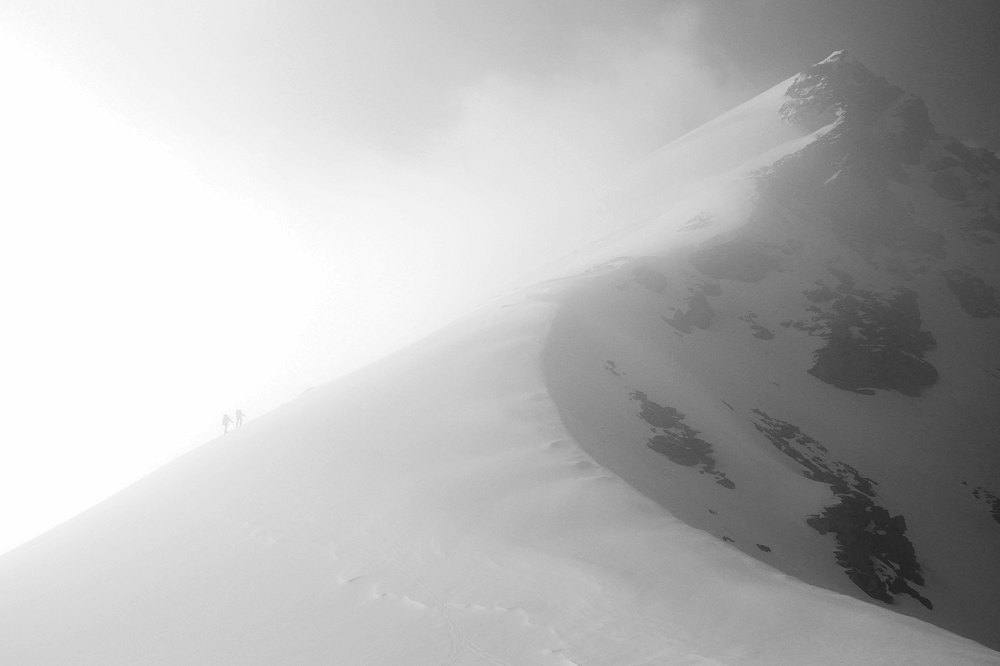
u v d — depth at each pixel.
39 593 27.97
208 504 32.38
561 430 31.27
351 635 18.52
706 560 19.47
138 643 21.28
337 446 35.00
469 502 25.17
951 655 14.55
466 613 18.42
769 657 14.98
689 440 41.62
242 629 20.39
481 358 43.44
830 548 37.31
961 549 44.78
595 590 18.50
